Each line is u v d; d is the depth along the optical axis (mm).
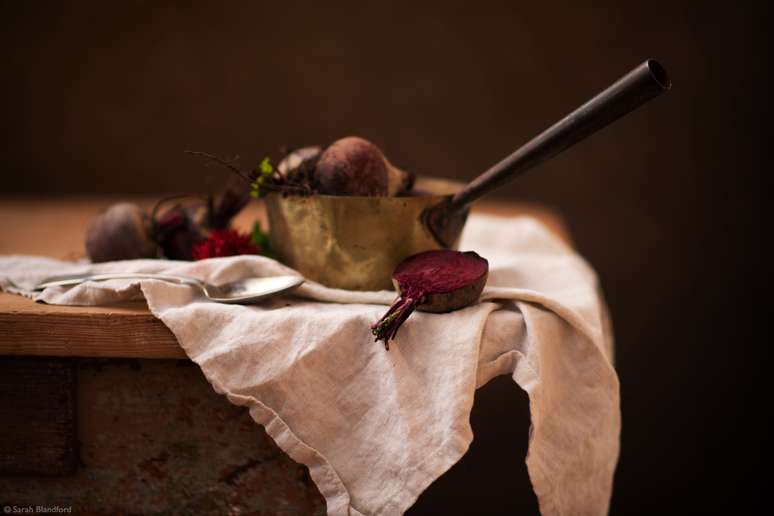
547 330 1092
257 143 2832
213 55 2766
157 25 2738
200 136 2820
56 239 1461
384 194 1158
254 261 1140
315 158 1172
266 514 1127
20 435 1120
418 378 1061
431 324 1072
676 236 2764
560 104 2756
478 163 2822
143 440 1129
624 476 2367
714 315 2775
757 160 2684
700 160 2713
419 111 2803
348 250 1146
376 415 1060
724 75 2654
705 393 2750
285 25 2752
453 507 1987
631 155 2740
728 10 2619
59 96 2770
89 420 1128
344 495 1048
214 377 1064
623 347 2816
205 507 1133
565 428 1089
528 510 1993
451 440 1031
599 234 2797
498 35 2730
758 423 2643
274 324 1074
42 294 1126
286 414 1065
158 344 1094
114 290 1108
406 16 2736
